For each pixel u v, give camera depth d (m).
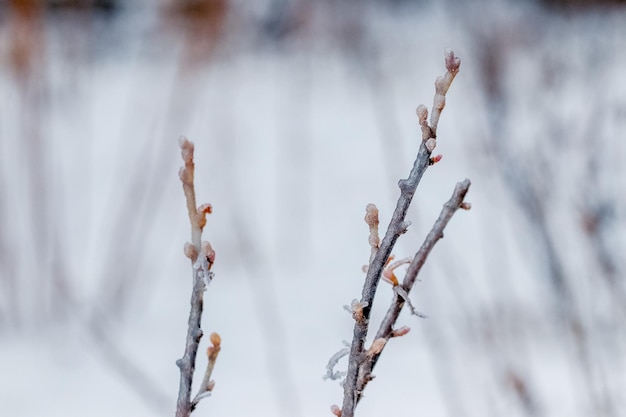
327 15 6.76
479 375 2.09
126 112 5.57
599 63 2.76
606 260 2.01
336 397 2.36
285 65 7.36
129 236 3.24
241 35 5.85
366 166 5.70
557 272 2.08
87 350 2.74
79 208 4.18
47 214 3.13
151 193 3.38
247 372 2.55
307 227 4.50
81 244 3.79
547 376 2.18
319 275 3.82
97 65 6.75
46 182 3.12
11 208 3.22
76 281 3.33
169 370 2.60
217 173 4.79
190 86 3.68
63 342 2.82
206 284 0.77
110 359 2.67
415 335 2.81
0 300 3.05
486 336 2.07
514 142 2.42
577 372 2.07
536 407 1.94
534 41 3.43
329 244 4.32
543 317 2.44
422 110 0.72
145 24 6.35
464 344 2.18
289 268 3.89
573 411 1.95
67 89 3.50
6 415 2.21
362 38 5.45
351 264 4.02
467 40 3.46
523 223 2.54
